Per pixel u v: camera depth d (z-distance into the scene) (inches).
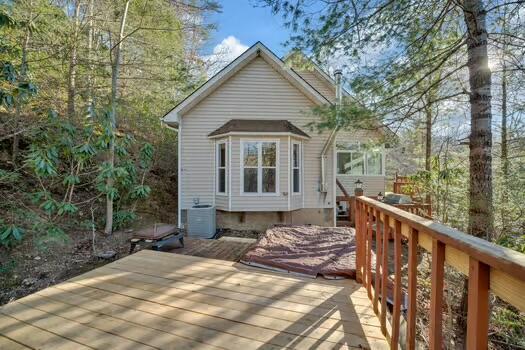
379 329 78.0
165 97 392.5
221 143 302.2
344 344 71.2
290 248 152.0
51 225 190.9
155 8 295.6
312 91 305.0
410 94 155.8
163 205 344.2
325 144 311.9
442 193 192.1
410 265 60.4
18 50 180.7
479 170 142.3
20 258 184.1
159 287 106.3
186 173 308.8
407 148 265.1
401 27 142.2
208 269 126.7
